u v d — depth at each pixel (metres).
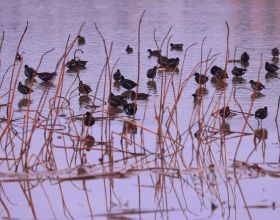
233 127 19.11
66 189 14.25
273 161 15.90
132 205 13.31
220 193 13.94
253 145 17.28
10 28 40.50
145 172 15.29
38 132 18.53
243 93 23.81
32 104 22.02
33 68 27.91
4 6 52.91
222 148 17.03
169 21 44.59
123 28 41.34
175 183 14.59
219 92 23.97
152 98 23.02
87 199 13.66
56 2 56.19
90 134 18.47
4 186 14.46
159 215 12.79
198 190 14.15
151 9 51.50
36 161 15.95
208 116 20.36
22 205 13.40
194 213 12.91
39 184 14.55
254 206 13.19
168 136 17.11
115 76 26.06
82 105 21.97
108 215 12.78
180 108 21.44
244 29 40.38
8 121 17.00
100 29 40.75
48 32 39.12
